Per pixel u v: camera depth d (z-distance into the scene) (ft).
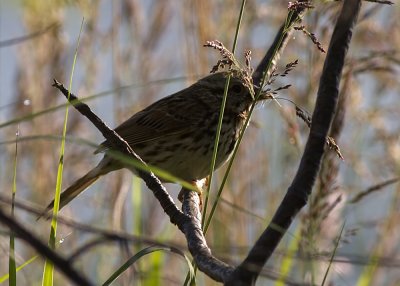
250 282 15.69
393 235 38.09
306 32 22.44
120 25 45.65
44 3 45.88
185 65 43.62
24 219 39.34
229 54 22.50
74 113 46.60
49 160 45.19
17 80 46.91
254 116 41.98
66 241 39.42
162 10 45.93
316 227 27.78
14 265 21.33
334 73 16.80
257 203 40.75
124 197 39.58
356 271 36.37
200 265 17.94
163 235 37.76
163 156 35.04
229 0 44.29
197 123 34.42
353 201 31.17
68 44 46.55
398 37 41.24
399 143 41.06
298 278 28.96
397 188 38.78
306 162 16.37
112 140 22.35
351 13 16.97
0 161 45.39
